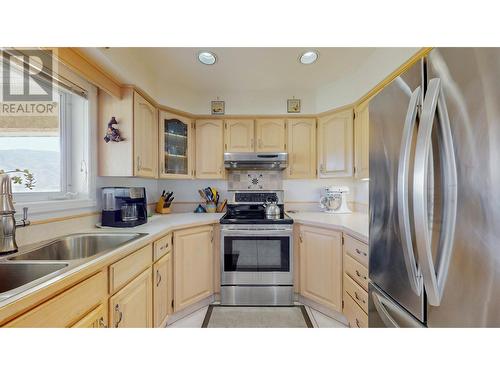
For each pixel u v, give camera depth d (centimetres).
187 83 241
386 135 103
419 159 71
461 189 63
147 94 197
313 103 257
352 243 168
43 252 122
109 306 107
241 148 257
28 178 125
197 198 283
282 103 258
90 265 93
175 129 245
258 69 218
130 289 124
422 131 71
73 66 133
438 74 71
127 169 176
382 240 107
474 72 60
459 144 63
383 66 177
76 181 167
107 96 177
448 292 66
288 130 257
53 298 78
